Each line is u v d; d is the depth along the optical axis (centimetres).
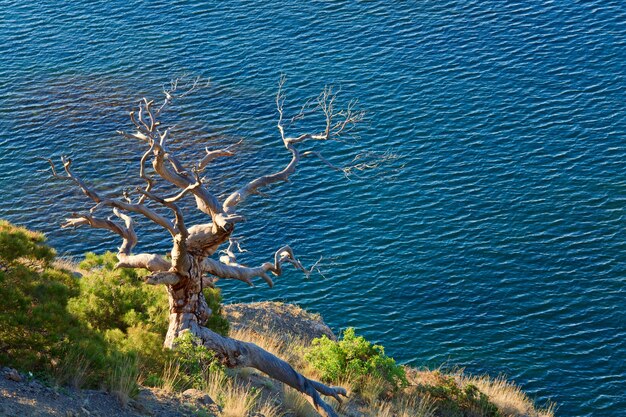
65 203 4372
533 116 4959
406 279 3828
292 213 4281
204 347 1773
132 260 1895
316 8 6372
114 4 6650
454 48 5709
